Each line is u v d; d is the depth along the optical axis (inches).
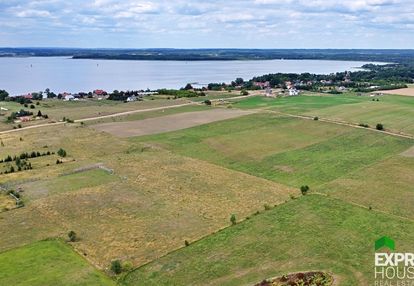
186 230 2244.1
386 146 3873.0
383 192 2733.8
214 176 3125.0
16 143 4069.9
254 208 2522.1
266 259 1918.1
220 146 3944.4
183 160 3528.5
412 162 3376.0
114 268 1841.8
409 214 2389.3
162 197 2709.2
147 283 1759.4
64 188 2866.6
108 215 2440.9
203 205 2578.7
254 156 3629.4
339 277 1748.3
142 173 3179.1
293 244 2047.2
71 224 2327.8
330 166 3314.5
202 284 1738.4
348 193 2726.4
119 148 3882.9
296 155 3636.8
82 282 1760.6
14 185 2923.2
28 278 1791.3
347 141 4065.0
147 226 2297.0
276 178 3085.6
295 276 1761.8
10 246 2080.5
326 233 2151.8
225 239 2128.4
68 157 3597.4
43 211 2496.3
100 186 2908.5
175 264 1907.0
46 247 2069.4
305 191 2726.4
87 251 2031.3
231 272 1820.9
